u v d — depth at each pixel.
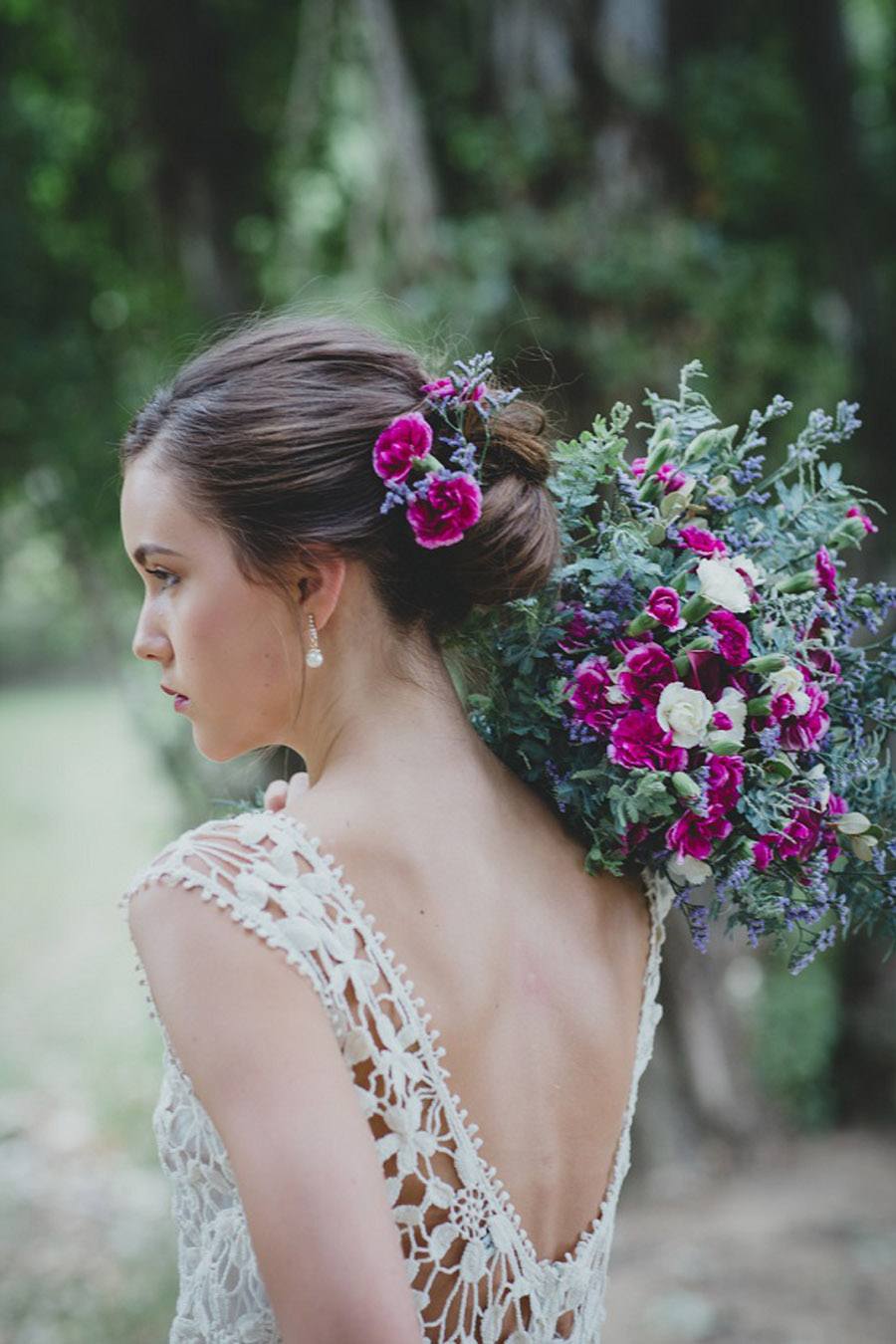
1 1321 3.80
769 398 4.75
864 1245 4.15
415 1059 0.97
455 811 1.05
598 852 1.15
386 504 1.03
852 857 1.29
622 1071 1.14
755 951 5.04
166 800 5.49
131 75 4.99
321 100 5.12
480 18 4.53
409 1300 0.85
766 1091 5.00
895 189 5.36
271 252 5.22
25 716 16.55
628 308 4.30
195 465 1.04
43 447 5.05
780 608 1.22
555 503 1.23
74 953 7.65
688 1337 3.63
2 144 5.16
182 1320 1.04
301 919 0.93
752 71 4.72
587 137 4.40
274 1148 0.86
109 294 5.36
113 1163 5.05
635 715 1.13
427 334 4.19
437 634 1.12
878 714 1.32
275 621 1.05
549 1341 1.08
